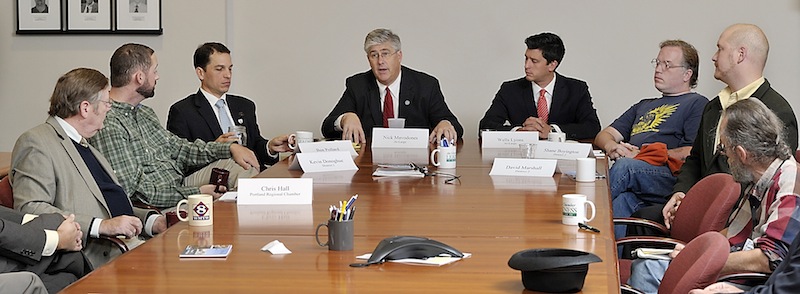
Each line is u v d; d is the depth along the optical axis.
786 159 2.99
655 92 6.78
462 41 6.90
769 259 2.86
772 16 6.59
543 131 5.53
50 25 6.98
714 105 4.45
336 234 2.41
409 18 6.92
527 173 3.97
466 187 3.62
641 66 6.78
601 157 4.81
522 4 6.83
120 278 2.12
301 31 6.98
